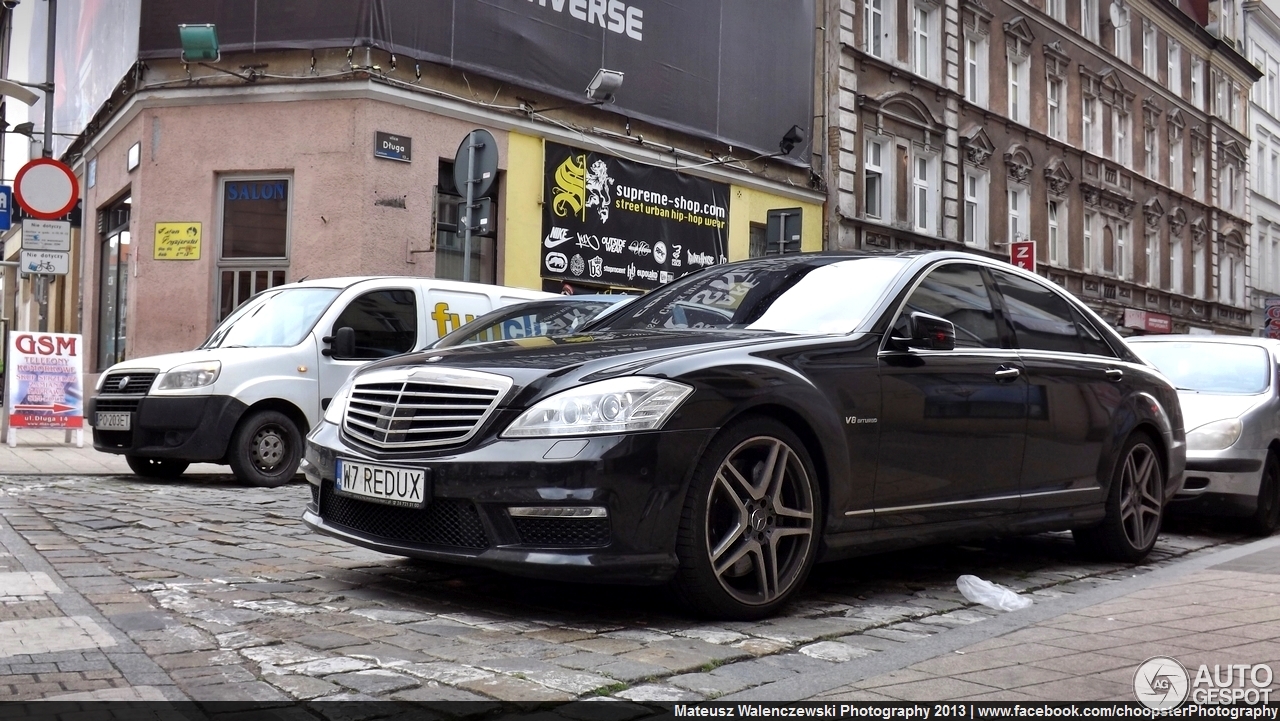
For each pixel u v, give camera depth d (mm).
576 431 3916
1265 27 46656
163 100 15547
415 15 15523
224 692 3180
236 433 9039
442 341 8156
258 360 9156
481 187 11773
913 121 25219
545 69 17266
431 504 4117
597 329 5449
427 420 4238
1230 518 9086
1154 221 36875
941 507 4930
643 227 18891
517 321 8398
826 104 23031
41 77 22750
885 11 24922
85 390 18453
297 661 3529
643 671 3453
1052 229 31531
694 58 19891
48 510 7082
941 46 26328
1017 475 5367
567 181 17594
